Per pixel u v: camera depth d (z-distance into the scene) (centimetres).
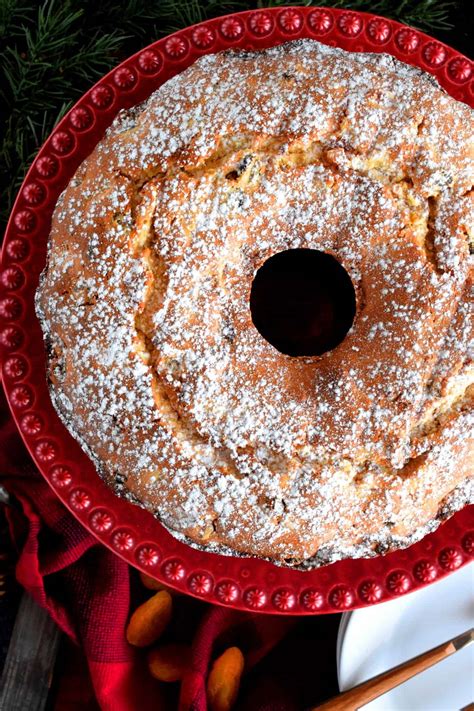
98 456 50
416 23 61
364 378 48
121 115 51
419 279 48
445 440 48
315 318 51
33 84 55
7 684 61
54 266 50
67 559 58
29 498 59
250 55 52
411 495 49
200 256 48
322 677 62
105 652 59
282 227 48
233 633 62
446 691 61
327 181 48
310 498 48
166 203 48
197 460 48
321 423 48
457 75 55
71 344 49
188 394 48
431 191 48
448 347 48
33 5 58
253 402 48
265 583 55
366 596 54
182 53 55
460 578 60
